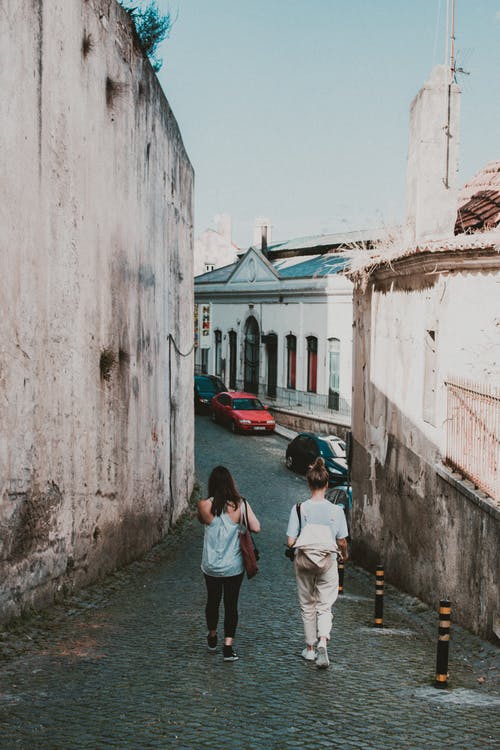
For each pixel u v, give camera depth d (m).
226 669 7.35
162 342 16.27
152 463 15.26
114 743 5.35
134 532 13.73
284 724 5.91
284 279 39.16
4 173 8.09
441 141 12.39
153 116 14.86
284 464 29.64
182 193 19.42
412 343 12.34
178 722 5.82
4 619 8.30
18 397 8.52
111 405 12.10
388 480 13.83
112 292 12.07
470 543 9.62
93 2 10.90
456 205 12.49
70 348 10.15
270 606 10.76
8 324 8.25
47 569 9.46
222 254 71.88
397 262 12.15
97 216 11.23
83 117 10.52
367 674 7.55
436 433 11.02
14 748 5.18
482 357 10.26
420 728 6.00
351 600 12.16
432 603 11.18
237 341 44.22
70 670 7.12
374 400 14.93
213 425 37.22
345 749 5.47
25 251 8.66
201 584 12.10
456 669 8.05
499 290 10.05
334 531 7.76
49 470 9.45
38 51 8.94
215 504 7.66
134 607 10.15
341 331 34.97
